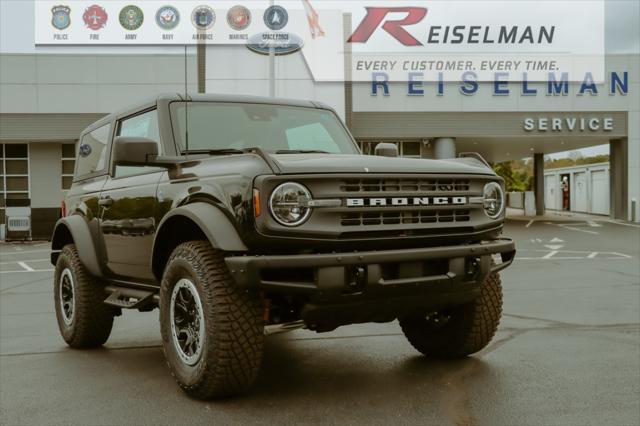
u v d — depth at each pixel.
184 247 3.84
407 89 26.84
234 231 3.48
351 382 4.13
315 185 3.43
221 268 3.62
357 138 27.22
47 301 8.70
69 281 5.50
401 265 3.60
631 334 5.57
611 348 5.02
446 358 4.71
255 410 3.58
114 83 24.08
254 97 4.96
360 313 3.61
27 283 10.93
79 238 5.18
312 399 3.77
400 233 3.65
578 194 39.91
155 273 4.25
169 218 3.90
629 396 3.77
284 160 3.58
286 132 4.80
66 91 24.12
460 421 3.37
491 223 4.01
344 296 3.45
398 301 3.66
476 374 4.28
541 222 28.97
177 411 3.60
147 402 3.79
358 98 26.77
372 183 3.57
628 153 28.38
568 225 26.33
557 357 4.73
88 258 5.07
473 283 3.90
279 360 4.75
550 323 6.12
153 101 4.68
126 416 3.54
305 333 5.78
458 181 3.89
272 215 3.35
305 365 4.59
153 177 4.38
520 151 37.06
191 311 3.79
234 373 3.55
